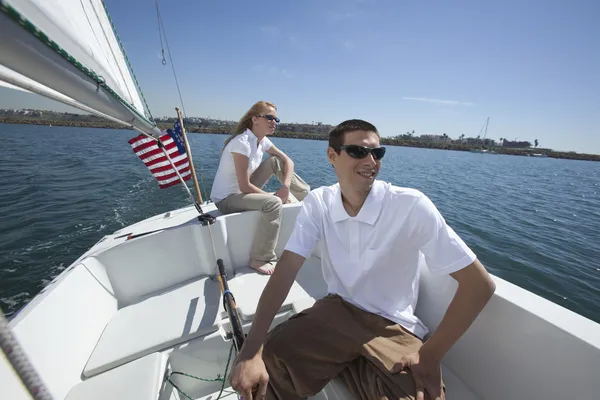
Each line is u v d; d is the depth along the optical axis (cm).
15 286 368
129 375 126
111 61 122
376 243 112
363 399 105
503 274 476
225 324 157
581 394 87
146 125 164
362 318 117
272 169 279
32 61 55
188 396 144
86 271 158
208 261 199
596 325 92
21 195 741
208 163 1287
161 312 165
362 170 110
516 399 104
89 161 1290
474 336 117
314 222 125
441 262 101
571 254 556
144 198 739
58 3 70
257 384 98
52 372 114
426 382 99
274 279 115
